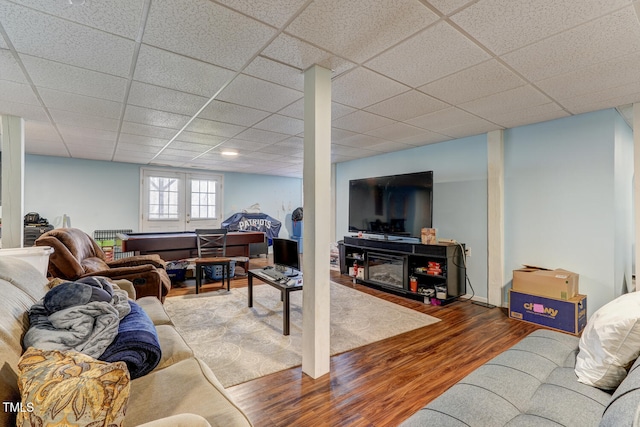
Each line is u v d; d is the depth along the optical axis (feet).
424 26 5.41
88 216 19.33
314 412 5.74
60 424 2.58
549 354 5.14
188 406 3.72
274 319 10.61
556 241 10.78
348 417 5.60
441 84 7.86
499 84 7.82
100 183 19.69
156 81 7.68
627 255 11.44
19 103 9.12
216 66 6.92
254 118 10.73
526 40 5.83
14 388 2.96
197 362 4.81
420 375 7.04
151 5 4.80
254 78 7.55
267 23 5.32
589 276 10.06
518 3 4.77
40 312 4.31
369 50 6.23
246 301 12.69
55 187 18.33
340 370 7.25
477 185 13.11
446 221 14.21
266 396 6.22
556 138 10.80
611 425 2.59
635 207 8.95
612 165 9.63
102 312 4.60
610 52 6.22
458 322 10.42
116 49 6.16
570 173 10.47
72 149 16.05
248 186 26.02
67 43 5.91
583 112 10.01
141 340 4.56
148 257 12.32
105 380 2.88
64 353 3.30
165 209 22.03
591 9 4.90
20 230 10.43
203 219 23.66
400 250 13.70
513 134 11.94
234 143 14.61
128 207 20.62
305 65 6.89
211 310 11.52
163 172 21.95
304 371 7.12
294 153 17.08
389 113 10.12
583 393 4.04
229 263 14.55
